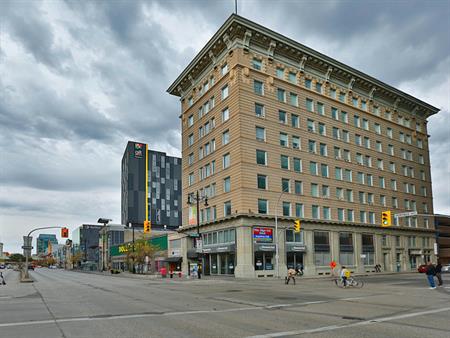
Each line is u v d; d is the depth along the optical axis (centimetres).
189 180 6259
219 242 5247
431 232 7662
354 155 6344
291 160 5425
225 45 5369
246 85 5128
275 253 4991
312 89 5944
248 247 4738
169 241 6900
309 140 5731
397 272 6366
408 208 7225
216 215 5356
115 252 11212
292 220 5216
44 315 1484
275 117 5356
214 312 1553
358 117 6588
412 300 1981
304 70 5872
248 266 4697
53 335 1076
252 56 5294
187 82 6444
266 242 4897
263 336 1053
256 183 4975
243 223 4753
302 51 5697
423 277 4628
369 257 6197
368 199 6444
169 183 16175
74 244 17162
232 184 5022
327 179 5834
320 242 5528
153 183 15800
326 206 5728
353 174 6256
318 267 5381
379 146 6888
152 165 15950
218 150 5422
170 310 1622
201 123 5969
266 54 5444
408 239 7081
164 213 15775
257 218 4872
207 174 5719
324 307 1712
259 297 2208
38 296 2369
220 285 3397
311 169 5666
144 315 1470
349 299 2061
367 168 6531
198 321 1315
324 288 2894
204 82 5966
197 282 3941
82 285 3572
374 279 4216
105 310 1630
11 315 1490
